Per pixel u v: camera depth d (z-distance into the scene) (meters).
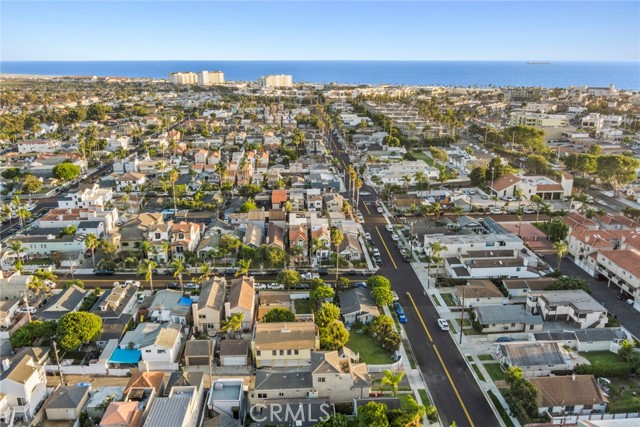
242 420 81.19
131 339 99.94
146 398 82.12
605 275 129.12
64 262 139.50
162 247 139.75
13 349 100.19
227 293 118.50
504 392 88.56
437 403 85.94
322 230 147.25
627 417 81.75
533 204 192.38
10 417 80.44
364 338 105.19
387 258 144.75
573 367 93.38
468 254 137.50
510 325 107.56
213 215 172.75
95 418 81.12
